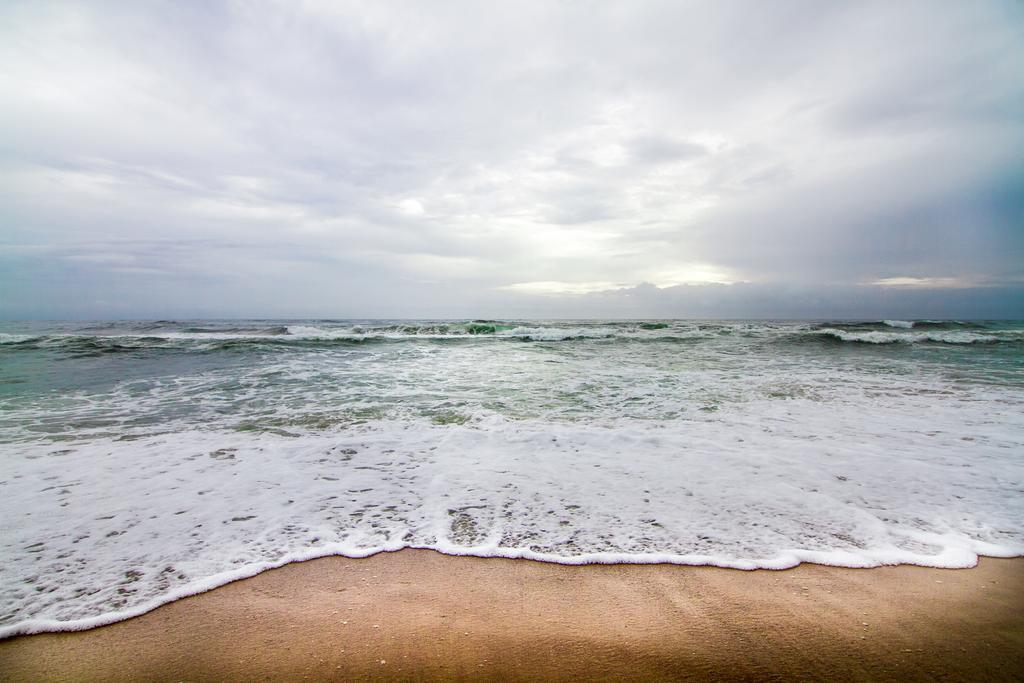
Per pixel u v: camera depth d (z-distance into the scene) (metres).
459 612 2.28
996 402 7.32
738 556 2.80
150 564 2.67
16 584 2.44
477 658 1.96
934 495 3.68
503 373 10.40
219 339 17.50
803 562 2.74
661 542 2.97
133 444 5.03
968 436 5.39
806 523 3.22
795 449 4.90
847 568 2.68
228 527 3.14
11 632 2.09
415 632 2.13
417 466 4.40
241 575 2.58
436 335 21.23
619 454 4.76
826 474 4.14
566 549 2.89
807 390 8.34
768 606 2.32
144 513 3.33
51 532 3.01
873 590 2.46
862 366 11.61
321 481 4.00
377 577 2.58
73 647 2.01
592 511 3.42
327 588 2.48
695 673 1.87
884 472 4.19
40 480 3.92
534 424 5.98
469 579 2.57
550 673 1.87
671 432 5.60
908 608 2.31
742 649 2.01
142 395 7.78
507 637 2.09
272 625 2.18
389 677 1.85
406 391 8.23
